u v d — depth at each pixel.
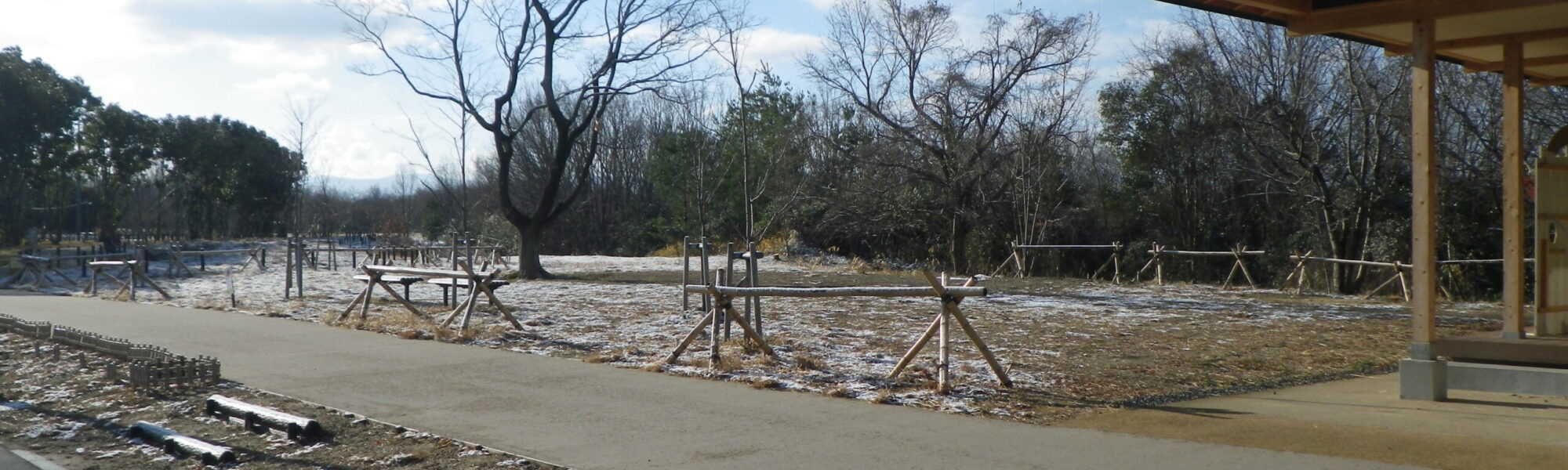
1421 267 8.17
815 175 37.25
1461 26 8.31
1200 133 30.11
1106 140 33.97
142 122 54.59
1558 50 9.14
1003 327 13.63
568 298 18.08
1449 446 6.37
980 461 6.16
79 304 17.48
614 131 55.69
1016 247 27.45
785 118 41.19
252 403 8.19
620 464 6.21
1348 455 6.15
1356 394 8.57
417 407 8.02
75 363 10.47
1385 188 25.55
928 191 33.31
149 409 8.14
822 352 10.88
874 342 11.84
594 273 26.02
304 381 9.23
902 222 34.28
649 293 19.36
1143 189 33.62
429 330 12.73
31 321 14.20
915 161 33.47
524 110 54.03
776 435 6.91
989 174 33.28
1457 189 24.86
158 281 23.83
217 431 7.36
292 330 13.21
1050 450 6.38
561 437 6.93
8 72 42.22
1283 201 29.72
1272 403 8.08
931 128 33.06
